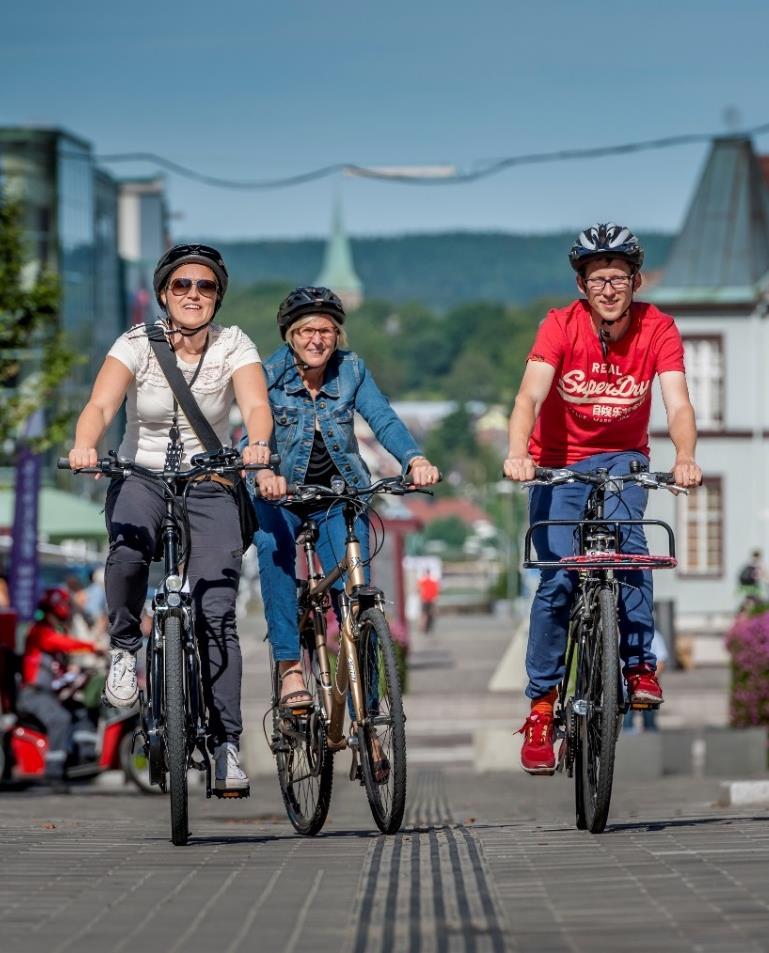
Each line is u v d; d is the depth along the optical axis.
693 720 73.56
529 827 19.38
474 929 10.89
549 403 17.41
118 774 43.44
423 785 45.06
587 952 10.09
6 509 78.69
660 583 114.62
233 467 15.53
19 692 41.09
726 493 115.12
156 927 11.26
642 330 17.09
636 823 19.08
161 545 16.16
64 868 14.39
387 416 17.55
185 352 16.23
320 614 17.70
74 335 133.50
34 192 128.75
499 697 76.75
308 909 11.94
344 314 17.67
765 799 28.88
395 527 79.81
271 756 49.62
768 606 53.16
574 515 17.25
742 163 121.19
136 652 16.38
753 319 115.94
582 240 16.77
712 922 11.02
